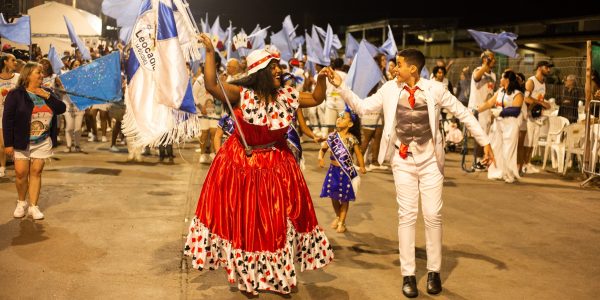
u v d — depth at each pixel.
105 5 7.04
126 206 7.39
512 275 5.25
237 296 4.62
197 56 5.43
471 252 5.91
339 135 6.40
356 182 6.36
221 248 4.50
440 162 4.70
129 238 6.02
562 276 5.26
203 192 4.59
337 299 4.62
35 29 20.30
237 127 4.48
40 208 7.11
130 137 5.73
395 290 4.84
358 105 4.86
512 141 9.72
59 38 20.53
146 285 4.76
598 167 9.96
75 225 6.42
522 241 6.34
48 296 4.45
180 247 5.79
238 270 4.39
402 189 4.74
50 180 8.87
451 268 5.41
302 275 5.15
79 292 4.55
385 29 24.17
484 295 4.77
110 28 22.03
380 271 5.29
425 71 12.51
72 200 7.61
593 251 6.03
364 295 4.72
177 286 4.77
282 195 4.50
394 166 4.80
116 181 9.01
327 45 12.22
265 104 4.49
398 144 4.76
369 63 9.52
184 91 5.27
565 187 9.50
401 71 4.66
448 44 24.94
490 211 7.70
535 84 10.69
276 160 4.57
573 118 11.58
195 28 4.84
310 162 11.62
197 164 11.02
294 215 4.55
